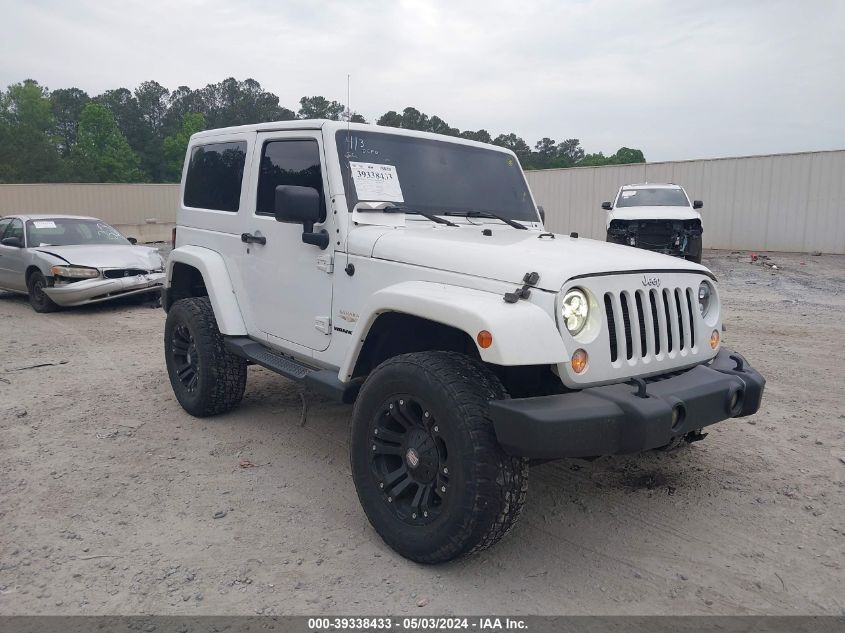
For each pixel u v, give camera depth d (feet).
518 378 10.10
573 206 78.59
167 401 18.30
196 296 18.40
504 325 8.80
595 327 9.50
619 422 8.91
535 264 9.55
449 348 11.46
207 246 16.66
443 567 9.99
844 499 12.30
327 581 9.63
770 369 21.34
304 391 16.33
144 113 328.70
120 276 33.91
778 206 64.08
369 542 10.75
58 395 18.94
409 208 13.23
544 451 8.47
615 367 9.67
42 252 33.68
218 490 12.67
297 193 11.64
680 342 10.82
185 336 17.04
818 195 61.72
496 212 14.64
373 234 11.86
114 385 20.01
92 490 12.62
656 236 45.96
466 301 9.37
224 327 15.26
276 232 13.98
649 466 13.83
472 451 8.92
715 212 68.03
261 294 14.69
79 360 23.40
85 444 15.03
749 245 66.33
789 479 13.17
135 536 10.91
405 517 10.05
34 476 13.25
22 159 228.02
